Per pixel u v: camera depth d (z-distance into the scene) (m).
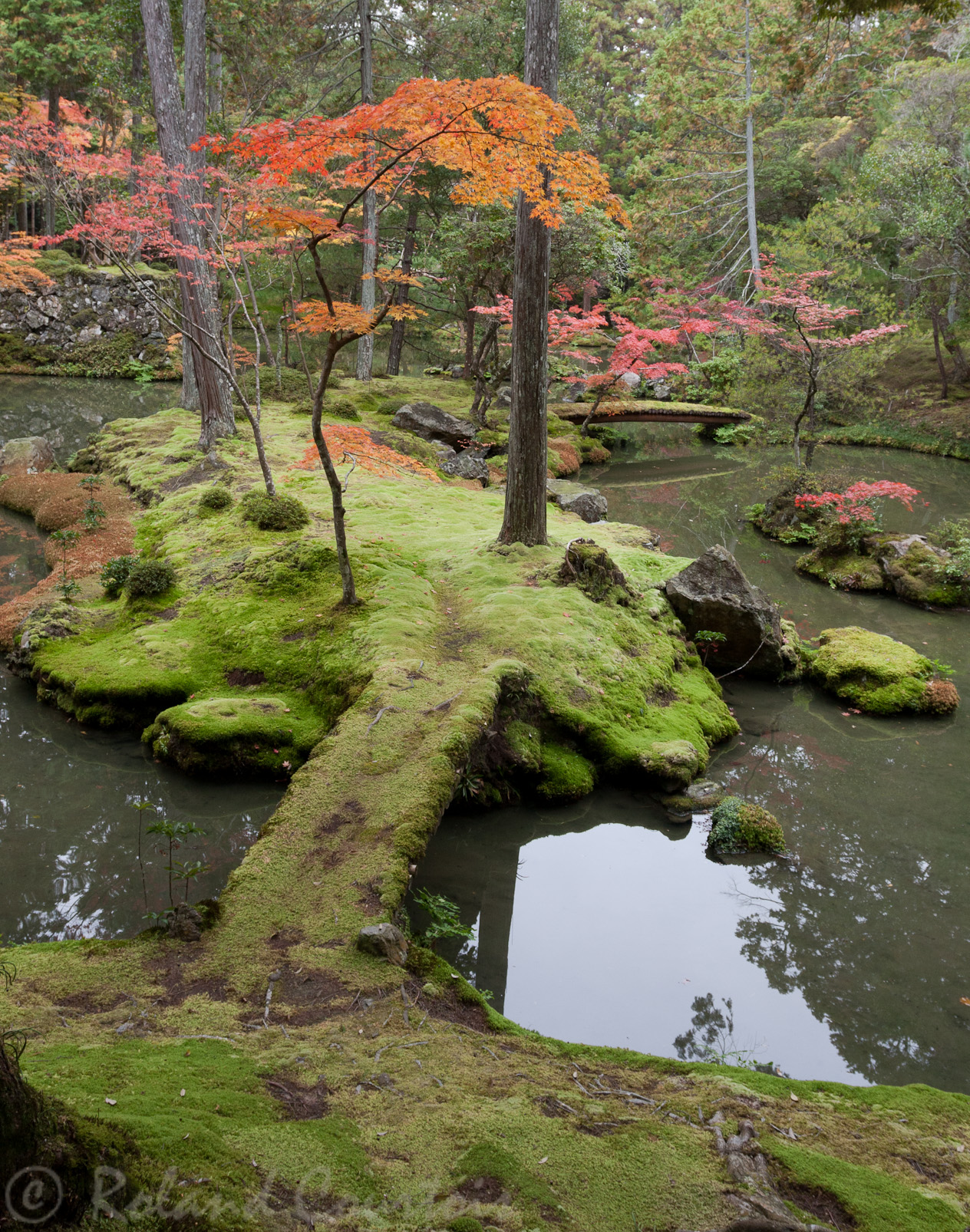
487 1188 2.94
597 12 44.38
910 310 26.22
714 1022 5.27
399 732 6.94
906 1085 4.21
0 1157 2.12
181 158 15.23
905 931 6.19
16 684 9.30
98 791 7.50
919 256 25.39
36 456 17.44
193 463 15.19
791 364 22.89
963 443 23.84
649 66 32.12
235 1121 3.05
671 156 32.06
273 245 13.84
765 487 19.53
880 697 9.77
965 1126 3.84
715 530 16.52
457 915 6.02
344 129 6.21
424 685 7.74
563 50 27.20
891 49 28.23
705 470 21.64
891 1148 3.57
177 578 10.66
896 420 26.39
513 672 7.93
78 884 6.30
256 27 23.50
